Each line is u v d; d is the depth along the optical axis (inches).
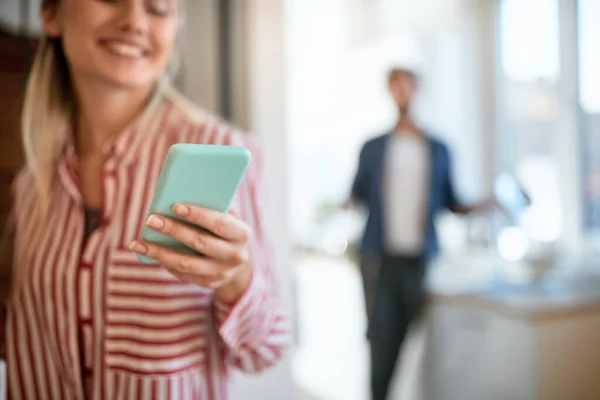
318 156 196.9
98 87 30.2
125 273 27.7
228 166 20.8
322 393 115.0
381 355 91.0
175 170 20.2
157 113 31.3
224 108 63.4
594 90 88.0
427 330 90.0
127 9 28.5
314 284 181.0
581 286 82.8
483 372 76.7
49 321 29.1
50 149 32.8
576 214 91.6
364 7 143.3
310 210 196.7
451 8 113.5
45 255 30.0
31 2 65.2
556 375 69.1
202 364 28.6
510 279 89.4
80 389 28.7
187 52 62.5
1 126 65.7
